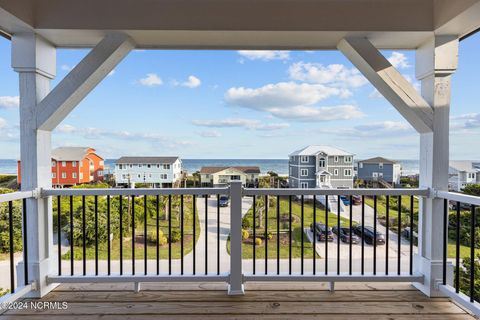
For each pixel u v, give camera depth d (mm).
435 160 2340
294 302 2203
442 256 2320
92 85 2441
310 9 2287
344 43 2461
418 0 2262
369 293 2357
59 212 2361
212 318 1979
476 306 1896
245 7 2285
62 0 2229
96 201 2330
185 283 2535
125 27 2252
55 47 2547
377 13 2277
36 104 2285
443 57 2322
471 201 1915
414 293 2371
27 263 2270
